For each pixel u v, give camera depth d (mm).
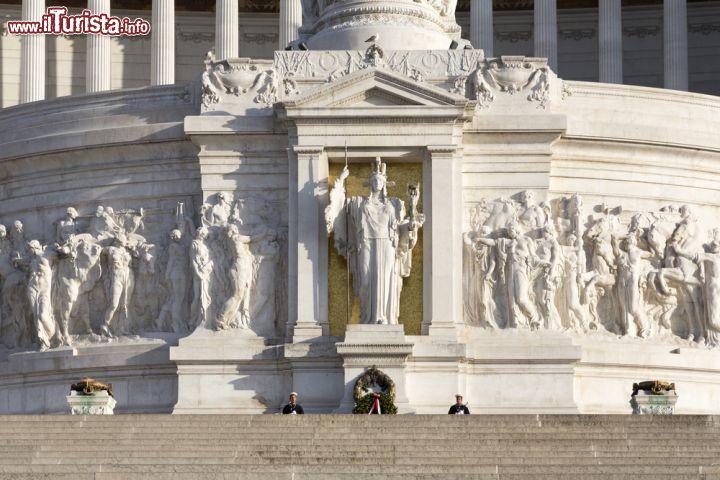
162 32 128875
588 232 80562
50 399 81188
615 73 131125
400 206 78125
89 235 81812
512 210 79562
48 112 84750
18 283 83000
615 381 79250
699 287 81375
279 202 80000
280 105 78812
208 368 78125
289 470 55375
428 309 78000
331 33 85250
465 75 80562
